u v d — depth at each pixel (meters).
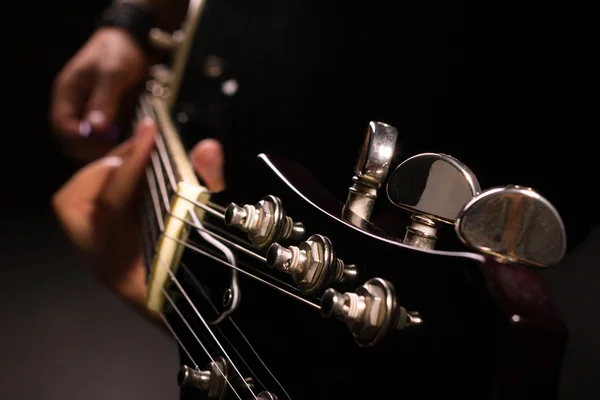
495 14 0.32
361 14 0.36
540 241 0.20
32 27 0.95
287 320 0.24
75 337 0.69
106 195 0.39
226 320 0.26
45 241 0.83
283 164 0.27
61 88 0.64
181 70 0.52
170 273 0.29
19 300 0.73
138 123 0.56
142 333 0.71
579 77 0.30
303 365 0.23
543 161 0.30
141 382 0.64
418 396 0.21
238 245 0.26
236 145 0.41
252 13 0.45
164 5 0.63
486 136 0.31
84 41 0.97
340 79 0.36
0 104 0.95
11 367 0.64
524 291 0.20
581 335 0.28
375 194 0.24
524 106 0.31
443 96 0.32
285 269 0.23
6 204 0.88
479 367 0.20
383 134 0.24
